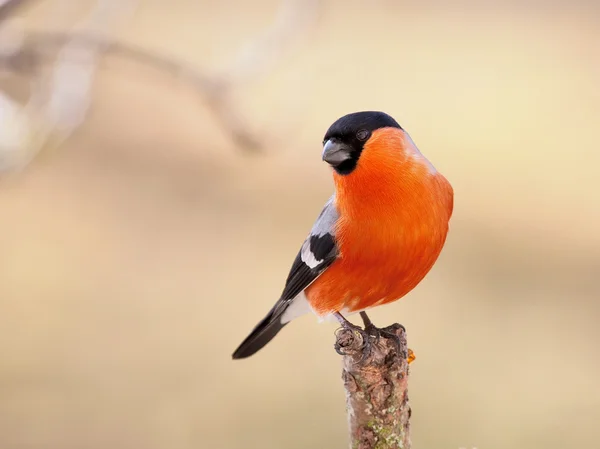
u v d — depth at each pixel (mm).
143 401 12109
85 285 15203
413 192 6512
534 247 15773
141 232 16625
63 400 12133
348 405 6156
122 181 18016
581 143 18719
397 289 6945
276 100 15758
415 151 6668
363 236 6668
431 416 11500
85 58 9492
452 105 19625
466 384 12219
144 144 18938
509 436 11125
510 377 12438
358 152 6555
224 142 19156
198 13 22219
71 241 16469
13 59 9398
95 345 13562
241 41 20609
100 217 17141
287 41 10164
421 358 12805
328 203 7230
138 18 21625
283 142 14180
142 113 19688
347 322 7059
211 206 17344
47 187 17906
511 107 19859
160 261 15969
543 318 13875
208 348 13484
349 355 6027
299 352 13312
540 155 18250
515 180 17547
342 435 11500
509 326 13750
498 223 16422
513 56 21812
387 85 20328
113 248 16156
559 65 21578
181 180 18125
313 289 7266
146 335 13812
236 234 16500
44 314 14250
